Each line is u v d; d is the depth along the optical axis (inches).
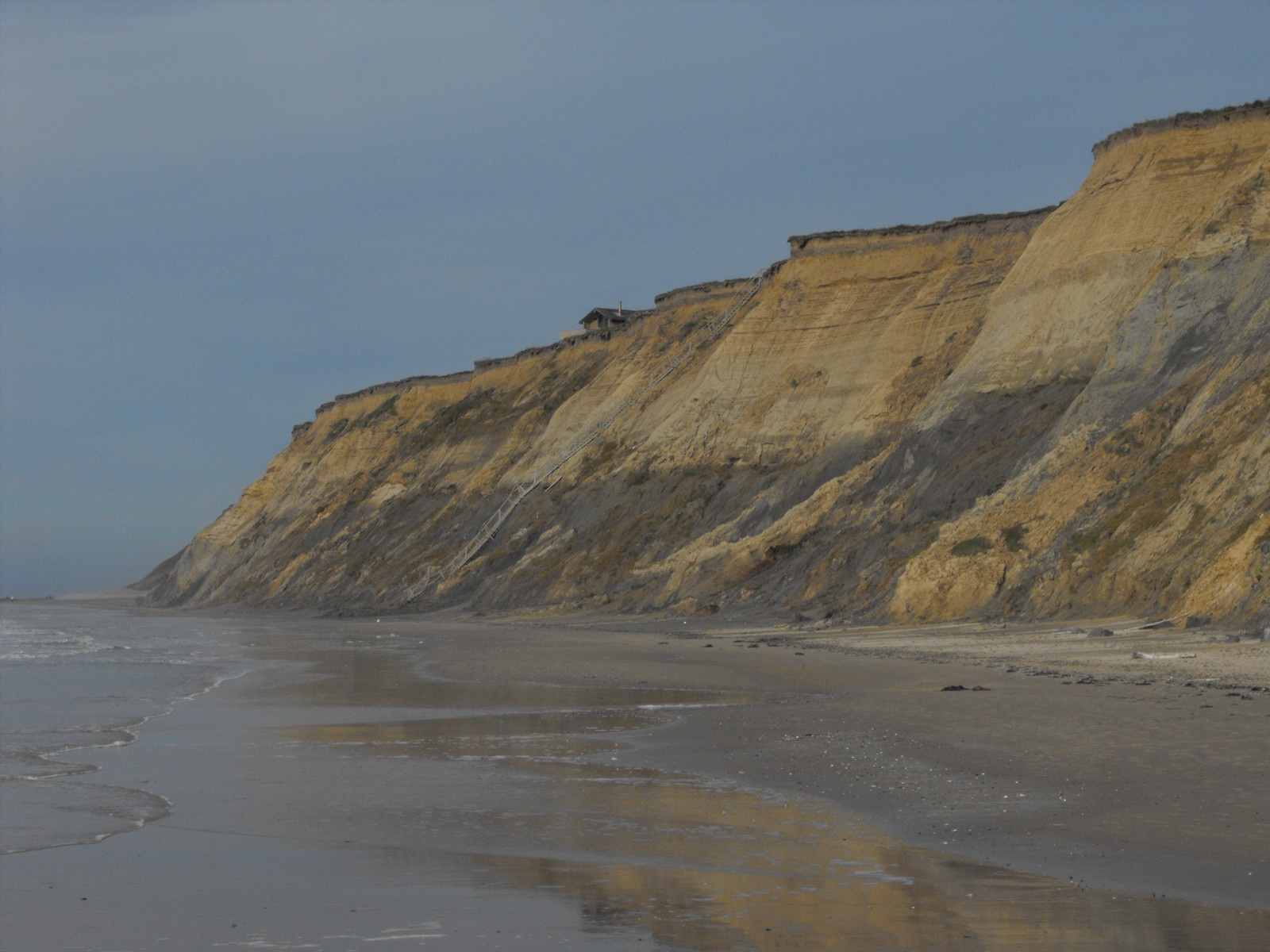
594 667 2373.3
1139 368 3265.3
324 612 6638.8
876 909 607.8
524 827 841.5
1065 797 863.1
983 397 3838.6
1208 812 786.8
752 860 724.0
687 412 5354.3
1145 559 2498.8
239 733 1423.5
